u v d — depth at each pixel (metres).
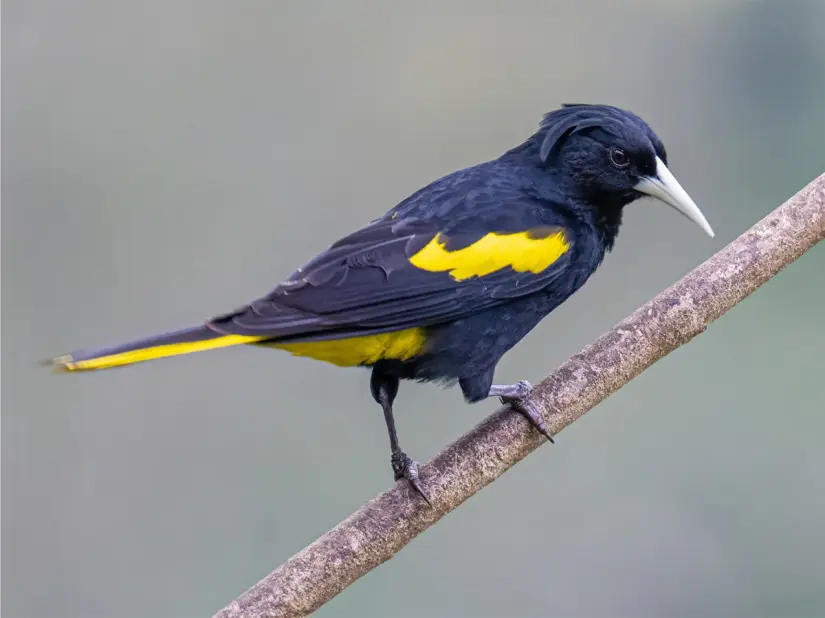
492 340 3.86
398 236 3.84
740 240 3.84
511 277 3.85
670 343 3.83
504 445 3.82
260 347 3.84
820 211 3.83
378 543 3.80
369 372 4.04
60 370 3.77
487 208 3.86
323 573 3.79
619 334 3.83
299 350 3.83
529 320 3.87
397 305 3.83
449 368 3.85
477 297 3.84
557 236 3.86
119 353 3.77
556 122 3.88
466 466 3.81
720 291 3.83
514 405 3.82
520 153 3.89
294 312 3.81
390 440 3.84
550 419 3.82
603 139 3.87
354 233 3.85
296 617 3.79
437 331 3.84
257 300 3.81
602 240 3.89
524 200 3.87
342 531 3.80
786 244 3.83
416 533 3.80
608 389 3.83
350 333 3.82
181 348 3.78
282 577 3.79
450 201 3.86
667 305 3.83
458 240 3.85
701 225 3.86
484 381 3.86
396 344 3.84
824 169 4.08
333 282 3.82
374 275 3.83
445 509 3.81
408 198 3.87
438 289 3.84
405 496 3.80
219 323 3.79
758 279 3.83
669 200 3.87
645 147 3.87
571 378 3.82
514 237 3.85
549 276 3.86
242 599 3.79
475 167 3.88
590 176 3.88
